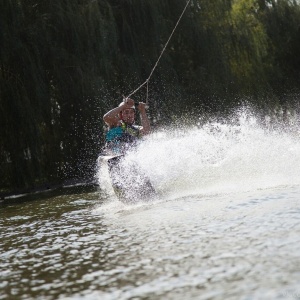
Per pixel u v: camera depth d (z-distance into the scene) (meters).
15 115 50.62
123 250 16.53
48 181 55.53
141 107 30.48
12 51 51.28
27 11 55.84
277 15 93.00
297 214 17.69
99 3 61.94
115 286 13.14
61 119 56.72
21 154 50.81
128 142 29.05
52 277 14.75
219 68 73.81
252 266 12.98
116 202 28.61
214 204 21.91
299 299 10.45
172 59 71.75
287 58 92.81
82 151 57.12
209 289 11.88
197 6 75.81
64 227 22.27
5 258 17.77
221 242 15.59
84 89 56.12
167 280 12.95
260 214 18.53
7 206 35.03
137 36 64.56
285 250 13.82
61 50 55.38
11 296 13.47
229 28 80.44
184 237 16.88
